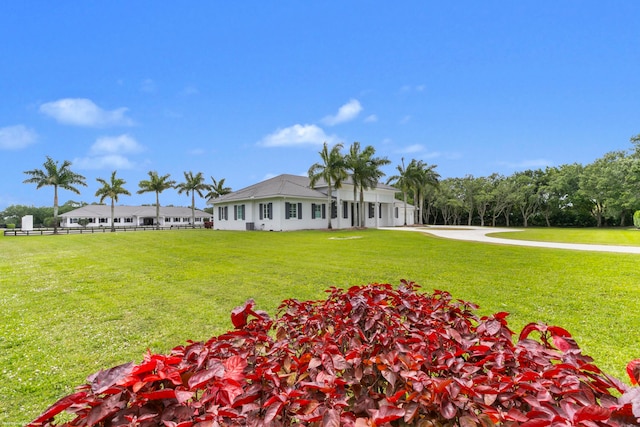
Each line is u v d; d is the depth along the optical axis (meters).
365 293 3.00
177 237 22.66
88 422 1.19
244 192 33.00
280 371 1.83
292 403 1.49
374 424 1.34
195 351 1.76
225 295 6.95
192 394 1.31
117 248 16.84
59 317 5.69
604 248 13.72
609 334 4.48
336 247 15.19
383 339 2.12
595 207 47.19
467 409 1.40
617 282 7.09
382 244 16.20
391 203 40.78
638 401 1.17
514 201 51.44
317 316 2.58
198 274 9.21
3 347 4.52
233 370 1.57
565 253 11.82
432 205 57.94
